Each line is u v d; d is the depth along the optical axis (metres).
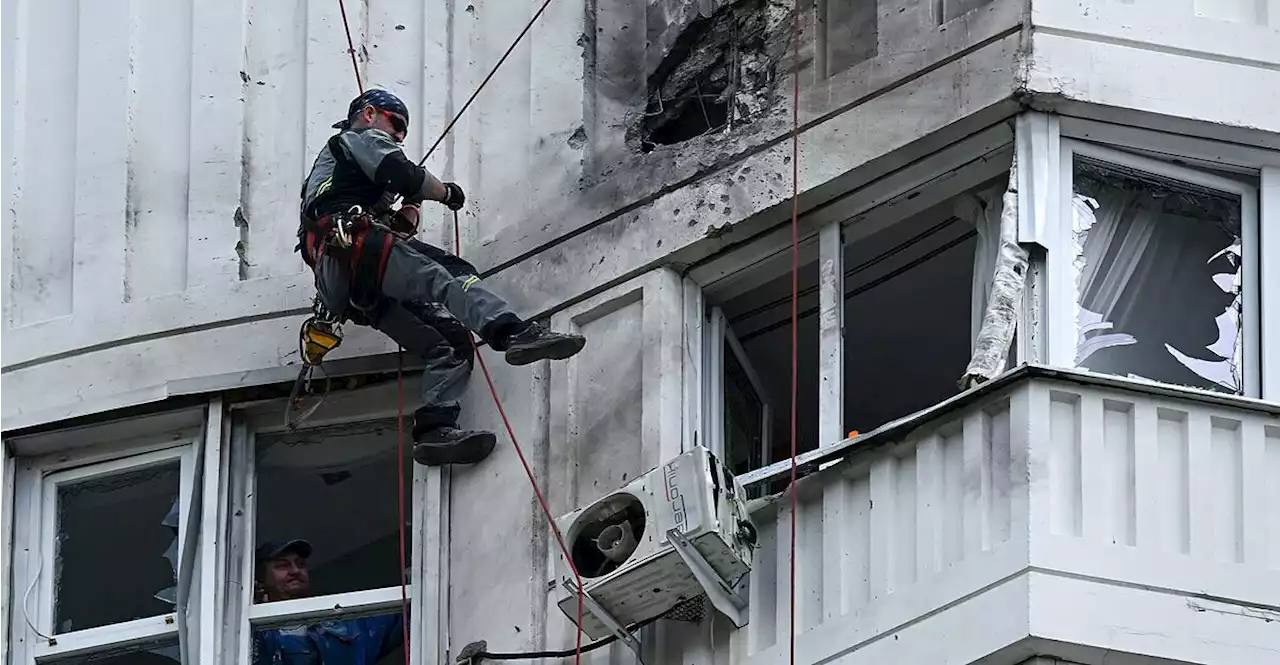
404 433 34.03
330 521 34.09
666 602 30.44
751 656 30.11
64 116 36.16
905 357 34.91
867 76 32.03
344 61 35.25
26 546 34.69
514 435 32.78
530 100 34.34
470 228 34.09
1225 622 28.19
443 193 31.59
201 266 34.78
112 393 34.47
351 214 31.38
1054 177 30.83
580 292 33.00
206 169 35.22
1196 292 30.97
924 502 29.11
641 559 29.98
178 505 34.41
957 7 32.00
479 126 34.53
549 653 31.17
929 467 29.20
